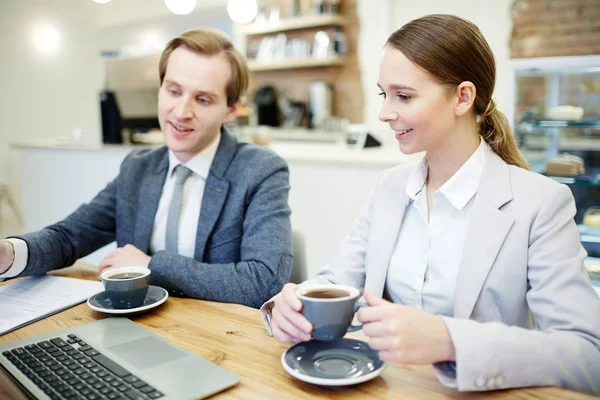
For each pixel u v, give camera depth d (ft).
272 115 18.66
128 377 2.49
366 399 2.36
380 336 2.42
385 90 3.11
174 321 3.36
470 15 14.34
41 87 20.17
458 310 3.16
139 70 12.17
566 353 2.54
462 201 3.28
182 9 11.56
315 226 8.73
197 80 4.45
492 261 3.12
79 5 21.30
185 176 4.81
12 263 4.12
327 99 17.44
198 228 4.68
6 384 2.37
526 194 3.16
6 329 3.21
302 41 17.85
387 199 3.77
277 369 2.66
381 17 16.11
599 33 12.68
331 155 8.87
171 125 4.60
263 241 4.35
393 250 3.64
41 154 12.55
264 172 4.73
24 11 19.47
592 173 6.77
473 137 3.32
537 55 13.47
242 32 19.06
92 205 5.11
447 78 2.98
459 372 2.35
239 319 3.39
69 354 2.77
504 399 2.36
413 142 3.15
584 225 6.25
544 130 7.40
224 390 2.44
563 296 2.85
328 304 2.52
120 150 10.56
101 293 3.71
